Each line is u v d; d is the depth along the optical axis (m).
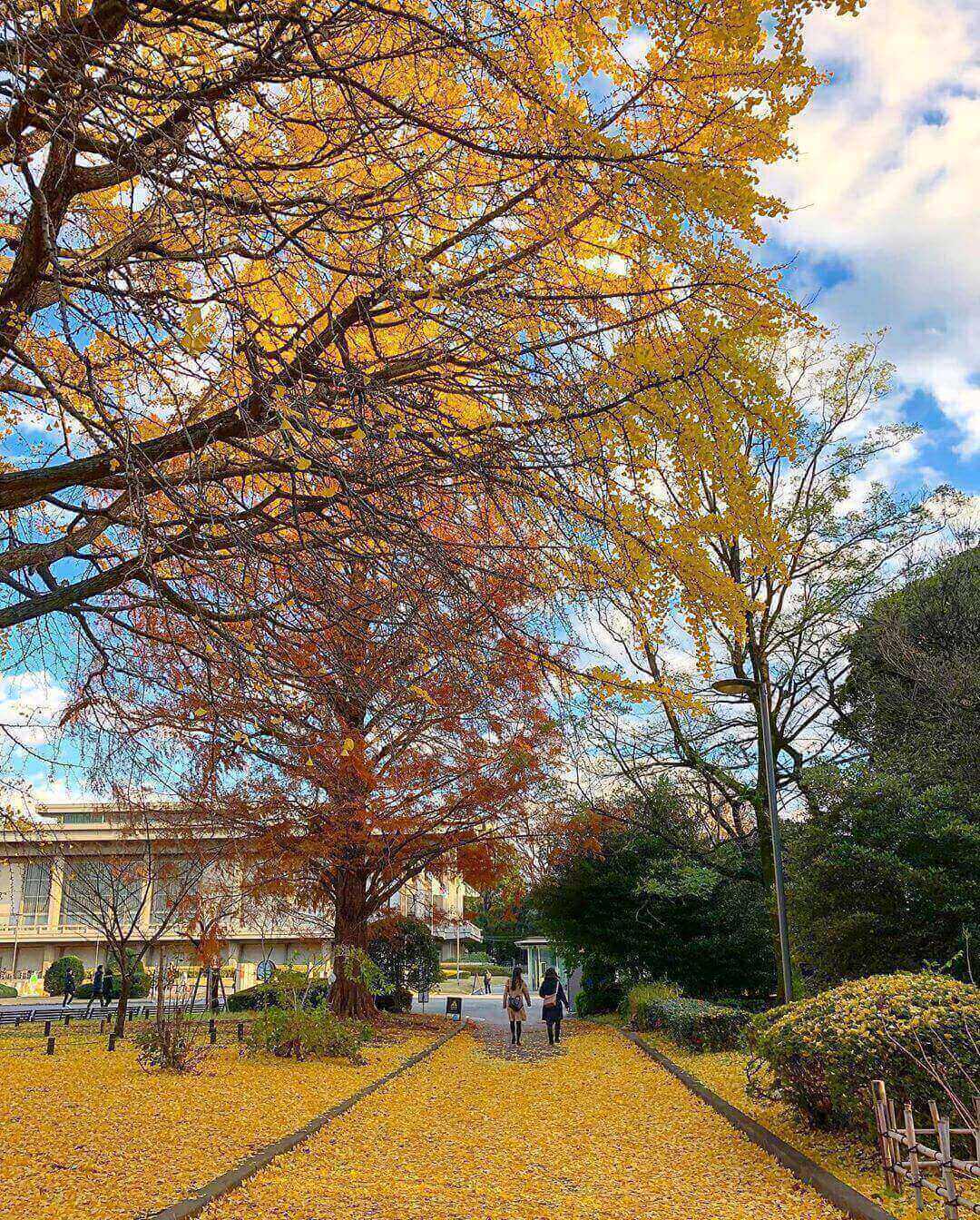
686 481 6.01
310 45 5.13
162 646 9.54
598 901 21.97
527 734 15.25
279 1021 14.79
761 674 17.91
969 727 16.98
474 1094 12.27
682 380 5.55
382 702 10.12
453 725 13.02
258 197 5.35
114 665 8.47
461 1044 19.11
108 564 7.65
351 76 5.79
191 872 16.84
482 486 5.96
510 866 19.86
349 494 5.49
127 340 5.74
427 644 6.05
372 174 6.16
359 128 5.62
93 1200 6.30
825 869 13.46
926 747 16.92
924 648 19.84
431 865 19.88
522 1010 19.28
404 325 6.33
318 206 6.15
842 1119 8.20
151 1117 9.18
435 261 5.92
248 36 5.91
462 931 47.56
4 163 6.00
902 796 13.95
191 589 6.77
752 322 5.54
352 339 6.72
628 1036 18.72
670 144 5.50
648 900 21.48
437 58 5.57
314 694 7.00
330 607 6.24
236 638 6.36
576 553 5.90
